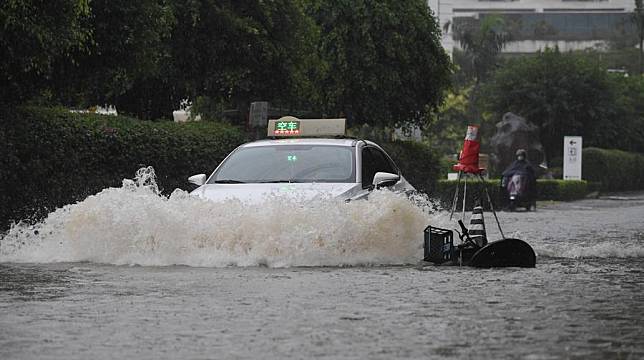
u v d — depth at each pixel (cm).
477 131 3775
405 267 3291
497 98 18075
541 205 10831
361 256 3362
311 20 7519
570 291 2691
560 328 2086
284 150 3931
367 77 8669
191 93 7256
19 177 4725
